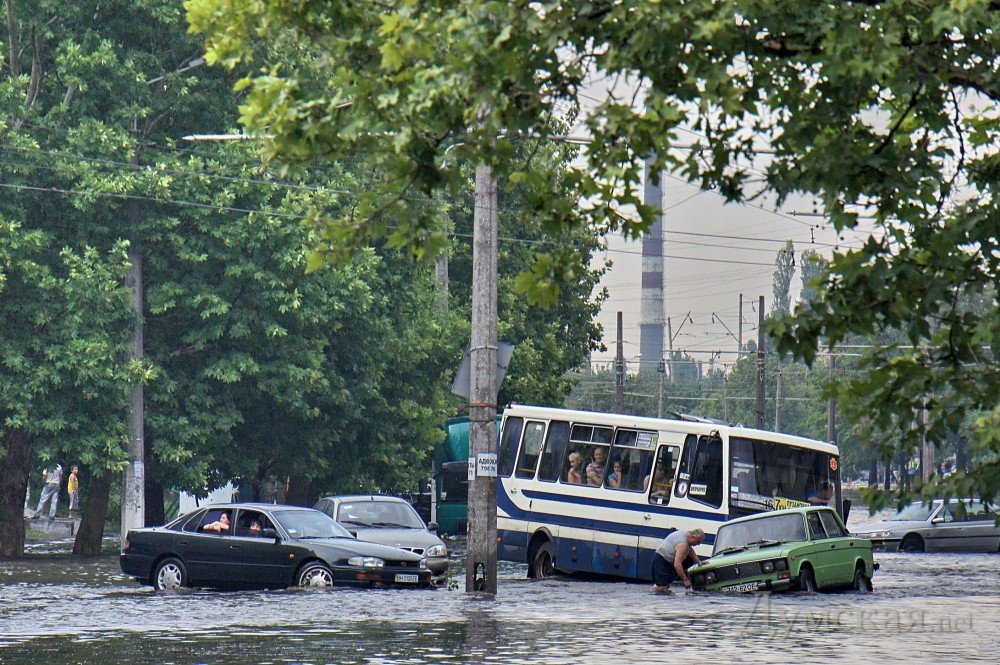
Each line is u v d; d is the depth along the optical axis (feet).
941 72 122.01
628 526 377.30
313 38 131.23
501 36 117.50
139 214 494.18
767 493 370.12
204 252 497.87
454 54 123.85
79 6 481.05
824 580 332.19
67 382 477.77
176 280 504.02
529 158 131.34
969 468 117.29
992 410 110.01
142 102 495.00
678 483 372.58
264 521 336.08
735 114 120.26
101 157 482.28
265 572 329.31
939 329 126.00
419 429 594.65
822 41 118.32
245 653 201.57
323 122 128.16
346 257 131.95
